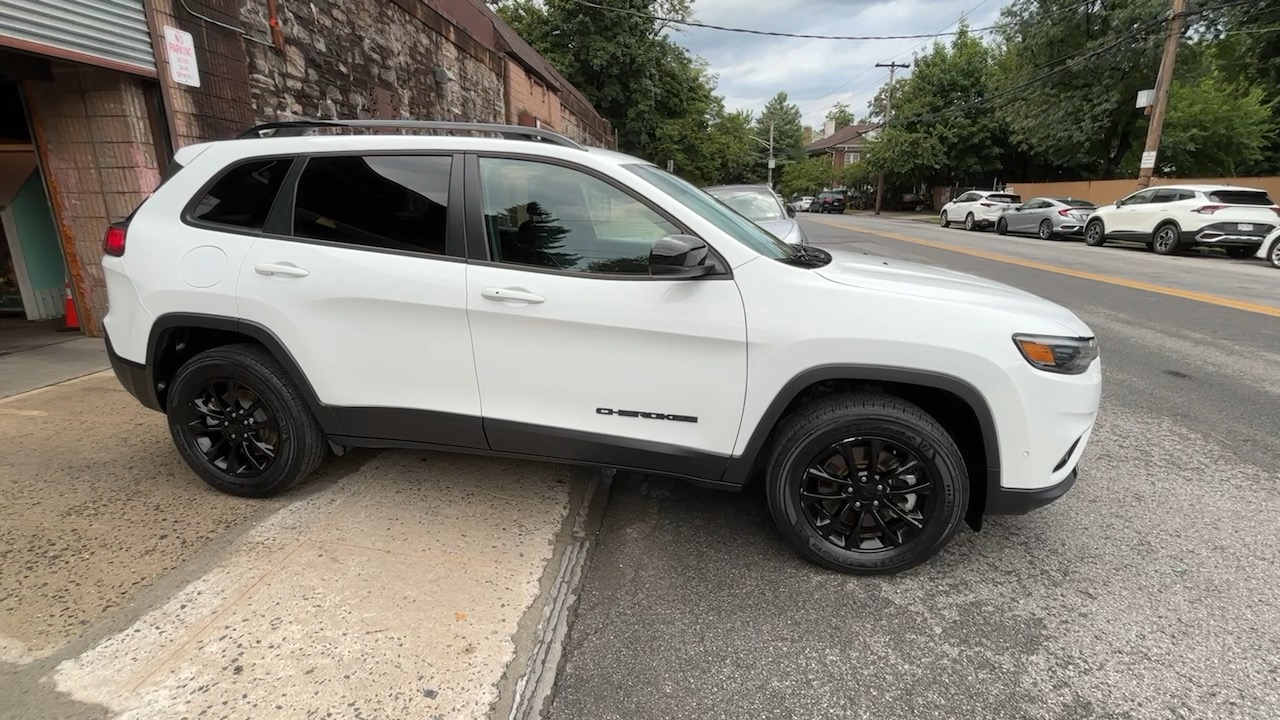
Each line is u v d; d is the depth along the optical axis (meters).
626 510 3.42
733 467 2.85
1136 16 23.28
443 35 11.75
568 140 3.05
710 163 39.09
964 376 2.59
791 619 2.60
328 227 3.00
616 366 2.79
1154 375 5.77
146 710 2.03
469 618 2.49
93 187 5.59
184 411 3.22
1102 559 3.03
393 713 2.06
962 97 37.31
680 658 2.38
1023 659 2.39
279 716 2.02
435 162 2.94
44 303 6.88
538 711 2.13
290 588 2.61
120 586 2.59
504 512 3.28
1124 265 13.21
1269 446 4.31
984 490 2.78
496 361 2.88
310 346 3.01
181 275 3.08
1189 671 2.34
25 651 2.24
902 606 2.69
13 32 4.37
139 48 5.31
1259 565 2.99
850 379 2.76
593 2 29.03
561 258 2.84
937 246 16.83
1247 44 25.42
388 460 3.80
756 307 2.67
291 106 7.23
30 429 4.05
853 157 72.56
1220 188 15.27
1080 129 25.53
